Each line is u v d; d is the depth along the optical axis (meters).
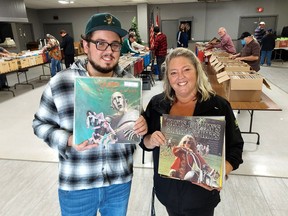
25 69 6.36
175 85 1.04
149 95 5.41
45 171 2.53
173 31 12.57
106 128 0.91
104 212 1.18
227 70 3.11
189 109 1.07
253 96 2.64
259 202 2.02
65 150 0.96
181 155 0.97
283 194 2.11
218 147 0.92
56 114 1.02
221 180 0.92
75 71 1.00
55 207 2.01
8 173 2.51
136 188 2.23
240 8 11.72
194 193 1.06
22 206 2.03
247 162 2.62
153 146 1.08
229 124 1.04
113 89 0.90
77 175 1.02
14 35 11.34
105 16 0.90
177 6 12.13
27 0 9.72
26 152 2.94
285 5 11.24
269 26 11.73
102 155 1.03
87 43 0.94
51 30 13.77
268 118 3.93
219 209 1.95
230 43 5.94
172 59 1.04
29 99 5.27
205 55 5.66
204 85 1.06
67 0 9.95
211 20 12.16
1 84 6.00
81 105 0.89
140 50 7.22
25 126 3.76
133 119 0.92
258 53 4.39
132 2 11.35
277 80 6.47
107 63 0.95
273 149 2.91
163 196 1.13
